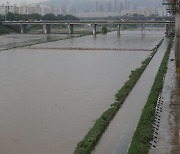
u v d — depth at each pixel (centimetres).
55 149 2395
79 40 13300
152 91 3931
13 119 3031
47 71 5591
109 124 2864
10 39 13862
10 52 8700
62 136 2625
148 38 14488
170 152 2234
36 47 10081
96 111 3266
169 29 15475
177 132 2603
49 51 8938
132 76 4959
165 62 6297
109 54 8181
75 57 7588
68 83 4588
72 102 3597
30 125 2873
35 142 2517
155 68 5928
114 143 2444
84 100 3678
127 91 4003
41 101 3641
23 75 5222
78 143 2470
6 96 3866
